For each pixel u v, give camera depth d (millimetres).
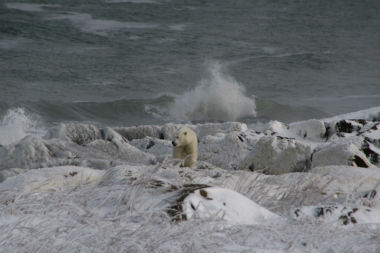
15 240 11797
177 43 191000
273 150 38969
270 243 13000
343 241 13359
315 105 123062
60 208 14680
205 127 50938
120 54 166625
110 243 11836
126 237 12266
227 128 50656
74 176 22641
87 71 141500
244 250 11953
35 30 189750
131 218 14250
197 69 154000
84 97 117312
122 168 23234
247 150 43250
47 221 13164
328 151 37062
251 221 15789
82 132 45219
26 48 162000
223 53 180625
